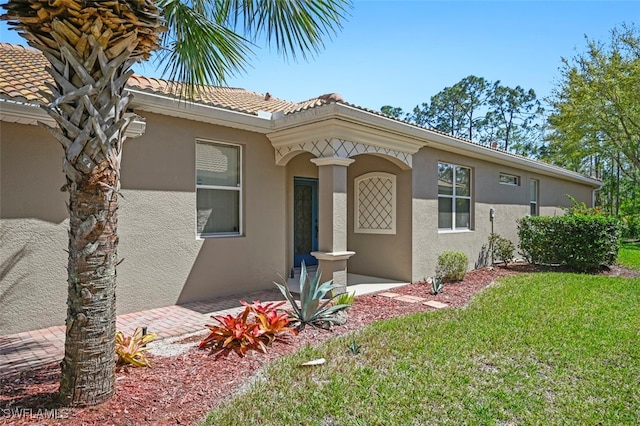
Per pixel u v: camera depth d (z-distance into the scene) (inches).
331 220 315.3
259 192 346.9
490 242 519.8
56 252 240.1
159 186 285.0
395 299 325.4
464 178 486.0
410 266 395.2
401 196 402.9
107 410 133.3
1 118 216.4
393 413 139.9
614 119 846.5
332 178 315.0
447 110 2187.5
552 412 142.2
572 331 232.5
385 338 219.1
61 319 242.2
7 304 223.1
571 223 474.6
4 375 166.9
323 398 149.3
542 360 189.8
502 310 281.0
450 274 402.6
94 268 131.0
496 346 207.0
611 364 185.8
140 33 130.3
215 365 179.0
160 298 286.4
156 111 278.7
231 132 326.0
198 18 184.2
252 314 266.1
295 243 459.2
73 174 125.4
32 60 322.7
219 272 320.5
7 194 223.1
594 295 330.3
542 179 671.8
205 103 290.7
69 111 122.8
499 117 2090.3
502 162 533.3
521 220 526.3
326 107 288.2
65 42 118.3
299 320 243.1
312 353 193.6
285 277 368.2
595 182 844.6
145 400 142.6
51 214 238.1
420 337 221.1
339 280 319.6
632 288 359.3
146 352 195.6
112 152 129.8
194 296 305.3
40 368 176.1
